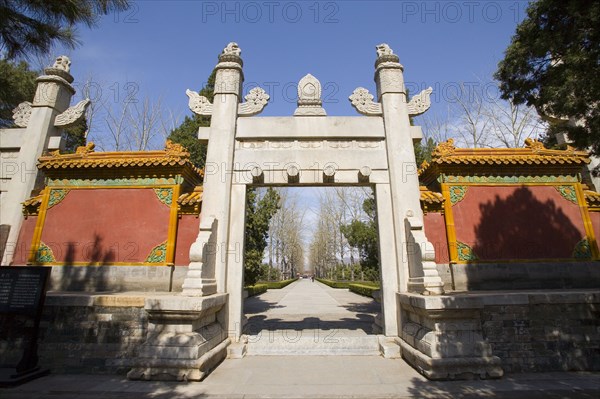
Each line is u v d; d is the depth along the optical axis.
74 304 7.41
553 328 7.23
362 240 20.00
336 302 22.42
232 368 7.09
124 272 9.48
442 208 9.85
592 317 7.30
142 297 7.40
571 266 9.44
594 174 8.46
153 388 5.89
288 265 67.31
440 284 7.06
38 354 7.16
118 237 9.76
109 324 7.33
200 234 7.94
